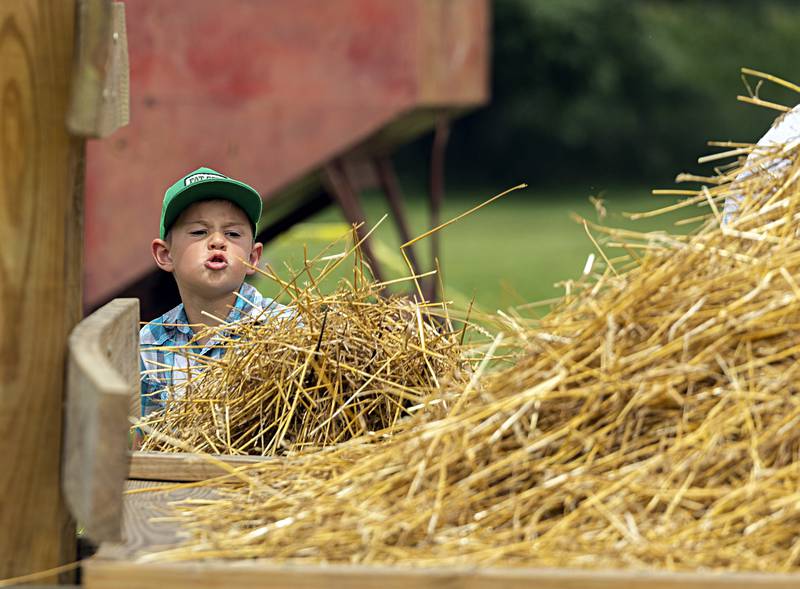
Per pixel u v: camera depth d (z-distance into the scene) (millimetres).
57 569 5680
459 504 5652
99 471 5164
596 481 5617
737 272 6156
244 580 4996
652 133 125812
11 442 5719
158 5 19922
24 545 5742
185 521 6090
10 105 5660
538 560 5152
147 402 10469
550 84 124000
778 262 6203
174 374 10516
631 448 5828
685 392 5957
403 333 9008
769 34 128875
